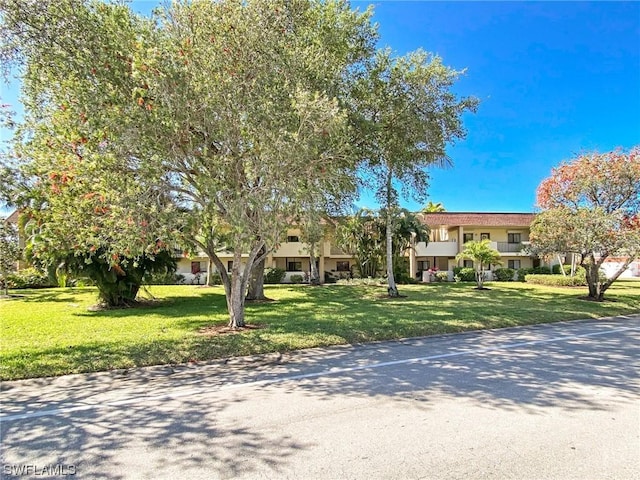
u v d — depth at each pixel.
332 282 31.45
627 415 4.38
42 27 7.25
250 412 4.53
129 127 7.01
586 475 3.13
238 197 7.50
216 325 10.25
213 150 8.41
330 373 6.18
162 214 7.41
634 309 14.13
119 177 7.32
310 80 9.20
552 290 22.80
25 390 5.49
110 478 3.14
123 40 7.63
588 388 5.35
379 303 15.39
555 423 4.16
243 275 9.87
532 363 6.72
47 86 7.99
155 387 5.58
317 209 8.36
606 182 16.30
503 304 14.87
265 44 7.97
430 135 15.80
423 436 3.84
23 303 16.45
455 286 25.95
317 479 3.08
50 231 9.75
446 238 36.94
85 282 14.67
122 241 7.51
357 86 14.45
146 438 3.87
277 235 8.29
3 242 18.28
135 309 14.12
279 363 6.89
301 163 7.75
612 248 15.43
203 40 7.74
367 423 4.17
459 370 6.28
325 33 12.25
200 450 3.60
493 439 3.77
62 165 7.85
